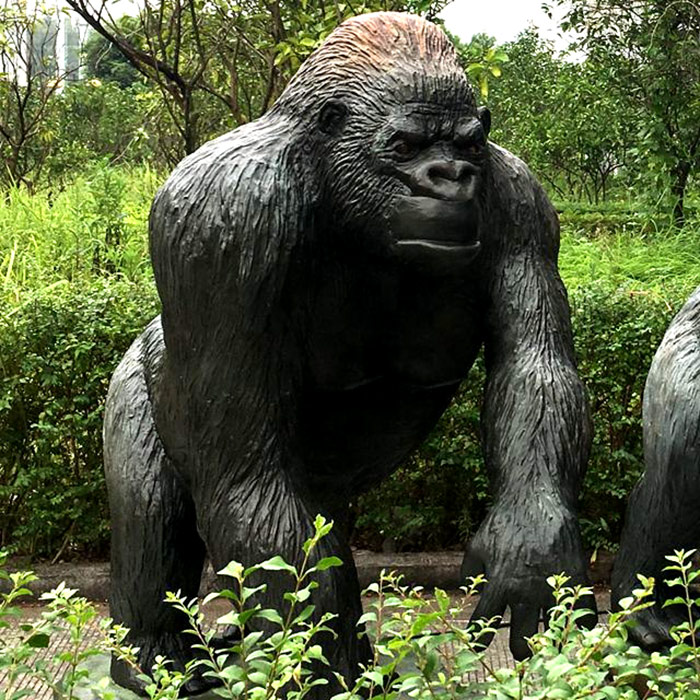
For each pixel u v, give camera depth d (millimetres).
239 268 2391
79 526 5938
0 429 5832
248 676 1919
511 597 2322
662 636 3480
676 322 3463
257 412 2453
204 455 2512
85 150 15781
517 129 16750
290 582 2414
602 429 5863
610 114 12953
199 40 9461
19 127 13953
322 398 2670
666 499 3365
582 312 5844
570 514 2369
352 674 2428
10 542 6012
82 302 5852
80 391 5824
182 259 2449
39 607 5496
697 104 10641
